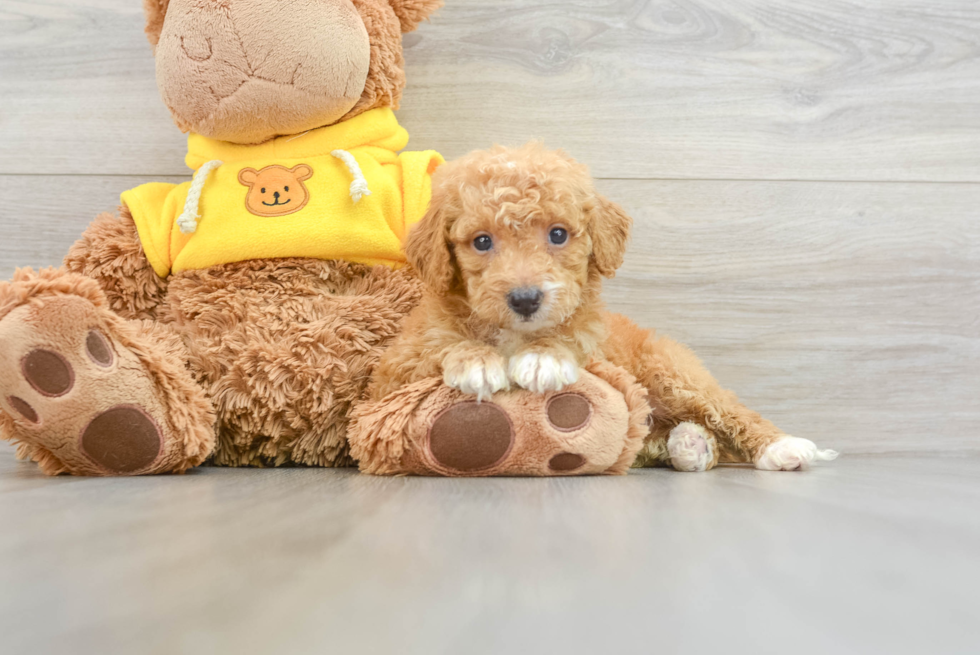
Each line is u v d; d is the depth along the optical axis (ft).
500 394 4.52
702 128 6.98
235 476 4.64
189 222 5.55
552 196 4.61
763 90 6.97
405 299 5.64
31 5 6.92
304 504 3.34
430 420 4.48
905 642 1.59
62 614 1.71
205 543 2.46
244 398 5.21
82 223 6.96
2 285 4.30
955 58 6.97
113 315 4.63
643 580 2.04
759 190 6.98
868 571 2.17
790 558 2.32
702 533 2.70
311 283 5.64
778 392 6.98
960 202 6.97
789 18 6.97
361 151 5.93
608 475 4.76
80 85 6.95
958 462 6.38
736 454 5.68
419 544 2.48
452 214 4.83
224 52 5.38
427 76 6.95
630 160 6.98
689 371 5.56
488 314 4.54
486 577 2.06
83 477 4.57
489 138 6.97
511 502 3.43
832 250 6.98
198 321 5.44
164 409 4.69
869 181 6.98
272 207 5.63
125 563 2.18
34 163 6.94
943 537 2.67
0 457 5.81
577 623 1.68
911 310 6.98
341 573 2.09
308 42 5.41
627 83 6.97
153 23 5.80
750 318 6.98
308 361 5.25
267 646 1.52
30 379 4.24
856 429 6.97
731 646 1.55
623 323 5.97
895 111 6.99
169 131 6.99
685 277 6.97
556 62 6.95
